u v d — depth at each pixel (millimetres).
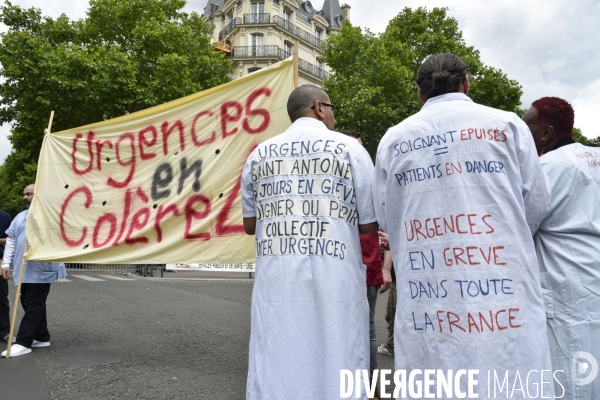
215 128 4691
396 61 24172
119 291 11344
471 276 1818
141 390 3811
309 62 44438
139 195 4852
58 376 4164
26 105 21000
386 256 3939
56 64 19844
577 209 2252
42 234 5043
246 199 2713
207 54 24891
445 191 1901
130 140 4965
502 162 1890
